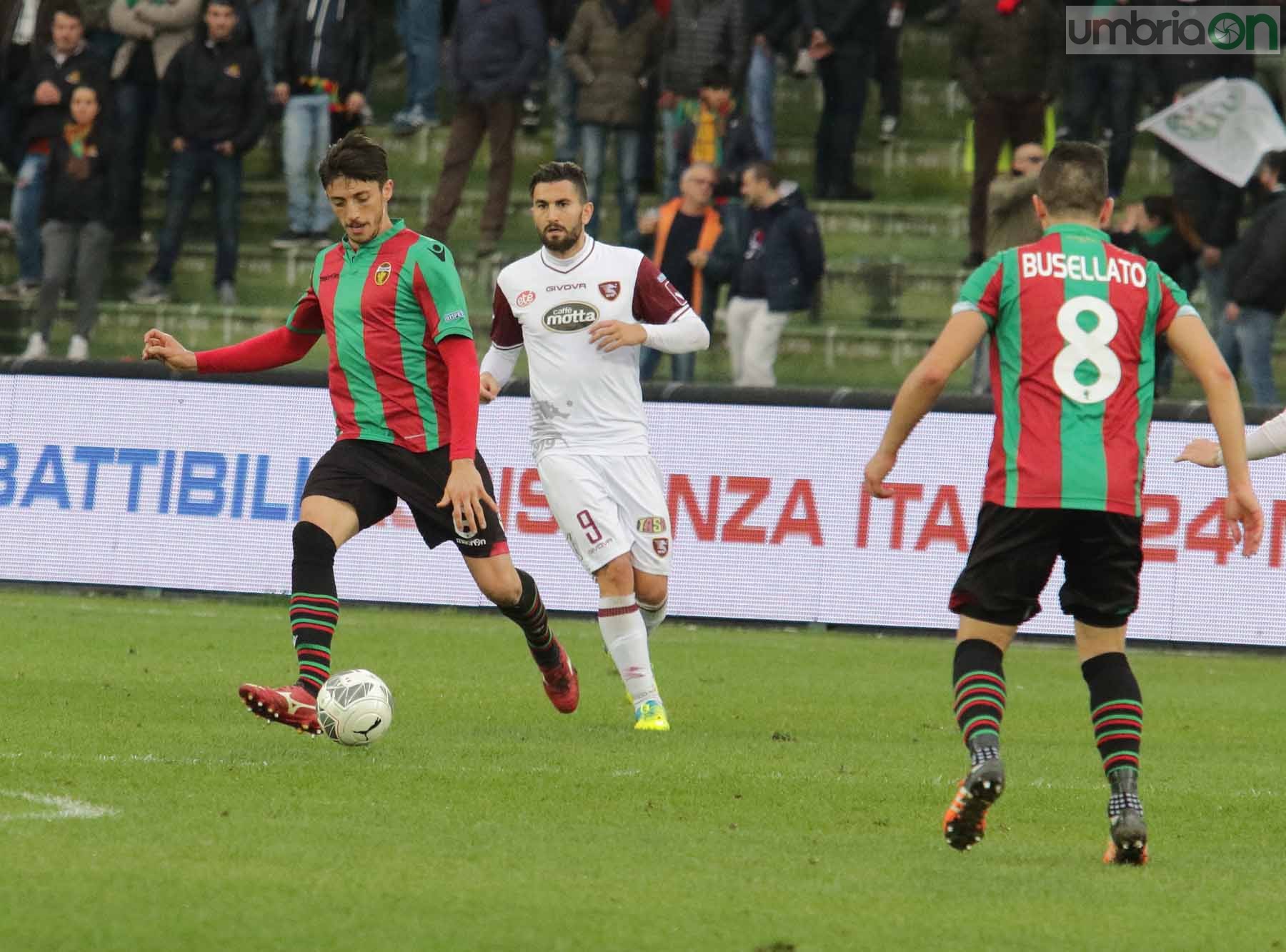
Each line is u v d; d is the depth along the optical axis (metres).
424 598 45.34
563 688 26.98
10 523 47.44
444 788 20.61
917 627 43.31
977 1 55.81
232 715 26.17
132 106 64.50
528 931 14.11
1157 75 57.47
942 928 14.77
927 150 68.25
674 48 57.81
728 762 23.50
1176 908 15.83
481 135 60.38
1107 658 17.64
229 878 15.53
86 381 47.41
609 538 26.58
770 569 44.19
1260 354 48.50
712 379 60.19
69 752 22.12
